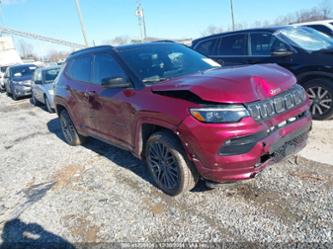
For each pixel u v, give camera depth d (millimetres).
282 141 2926
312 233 2600
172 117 2979
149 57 4004
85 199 3707
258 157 2766
